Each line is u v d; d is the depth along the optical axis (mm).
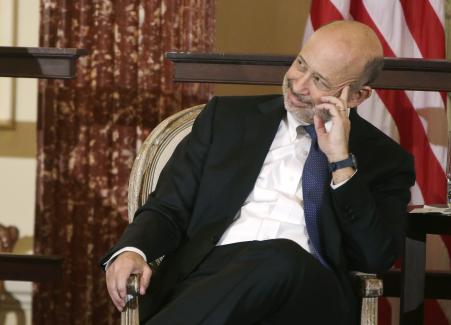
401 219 5699
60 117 8281
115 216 8344
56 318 8406
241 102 6066
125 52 8250
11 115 8797
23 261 7371
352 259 5598
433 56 8000
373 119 7973
